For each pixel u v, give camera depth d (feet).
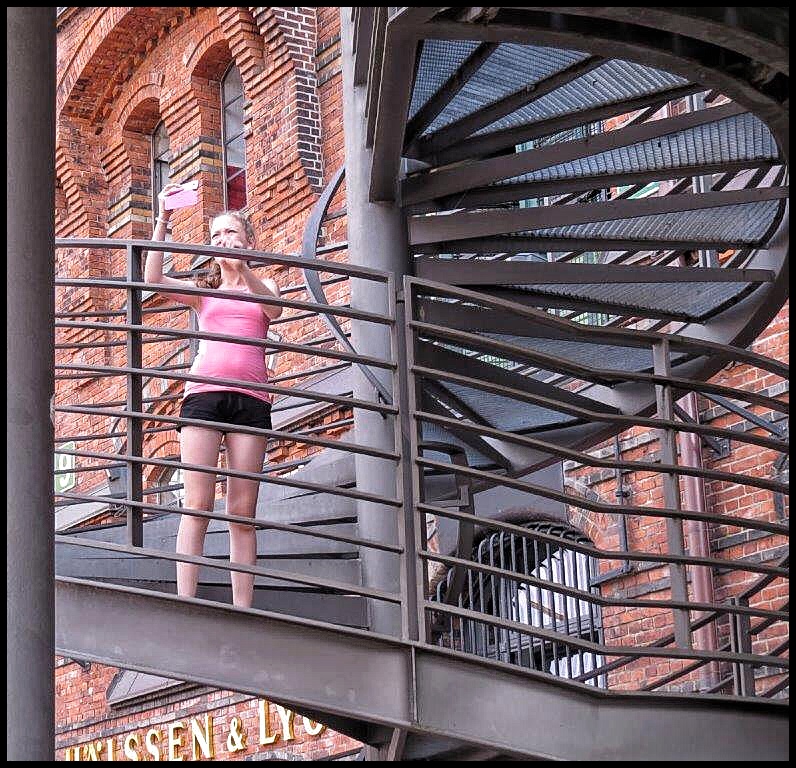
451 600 26.89
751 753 21.12
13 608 14.42
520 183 26.32
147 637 20.49
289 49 47.75
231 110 54.03
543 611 39.45
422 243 25.75
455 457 23.13
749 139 25.86
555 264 26.37
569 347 29.66
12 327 15.02
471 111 25.27
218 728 47.62
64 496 21.11
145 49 56.75
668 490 21.68
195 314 30.42
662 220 27.89
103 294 56.65
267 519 25.00
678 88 25.26
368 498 20.74
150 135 58.39
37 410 14.96
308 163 46.96
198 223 53.21
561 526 39.32
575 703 20.83
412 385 21.27
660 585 36.11
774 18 18.31
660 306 29.30
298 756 44.55
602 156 26.04
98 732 52.37
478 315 26.86
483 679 20.66
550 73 24.20
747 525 21.38
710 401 35.63
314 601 24.04
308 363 45.32
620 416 21.56
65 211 59.82
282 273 47.24
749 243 28.53
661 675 35.86
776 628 33.22
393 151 24.27
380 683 20.53
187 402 22.84
